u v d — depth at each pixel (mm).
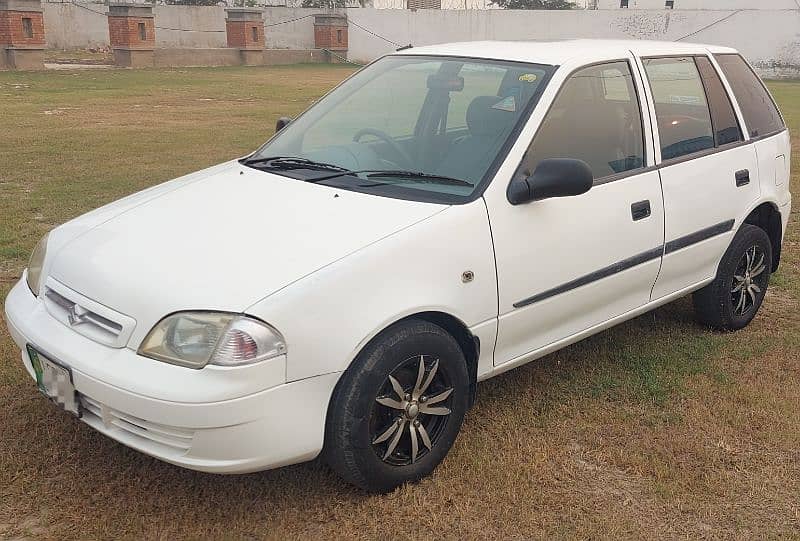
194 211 3371
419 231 3104
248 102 18125
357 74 4531
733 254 4746
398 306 2973
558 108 3711
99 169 9344
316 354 2785
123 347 2799
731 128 4762
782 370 4461
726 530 3070
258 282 2799
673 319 5172
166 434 2721
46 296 3188
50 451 3363
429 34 37375
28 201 7539
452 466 3381
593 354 4586
